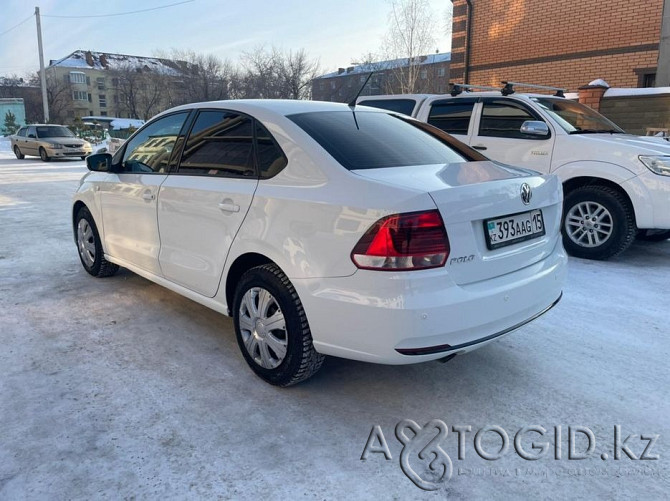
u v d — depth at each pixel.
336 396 3.04
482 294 2.62
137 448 2.53
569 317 4.18
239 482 2.32
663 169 5.30
